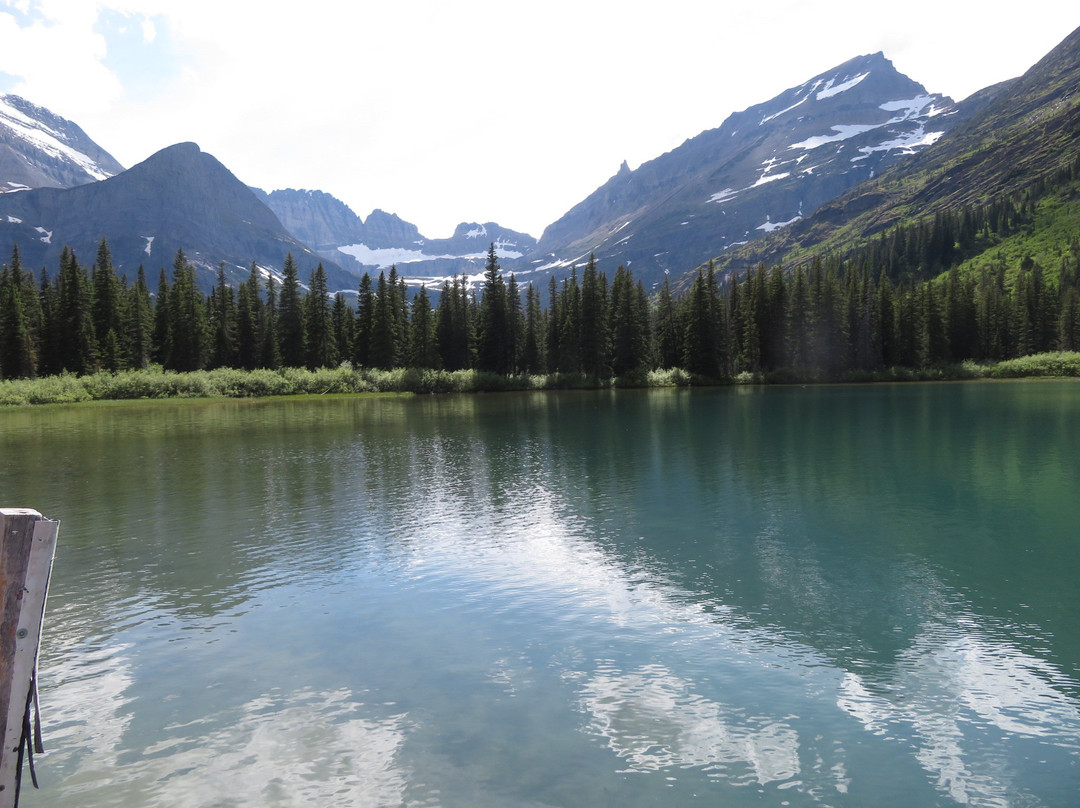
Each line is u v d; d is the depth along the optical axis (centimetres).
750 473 2822
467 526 2003
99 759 852
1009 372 12375
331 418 5959
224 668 1105
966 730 903
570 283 13350
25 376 10525
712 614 1313
